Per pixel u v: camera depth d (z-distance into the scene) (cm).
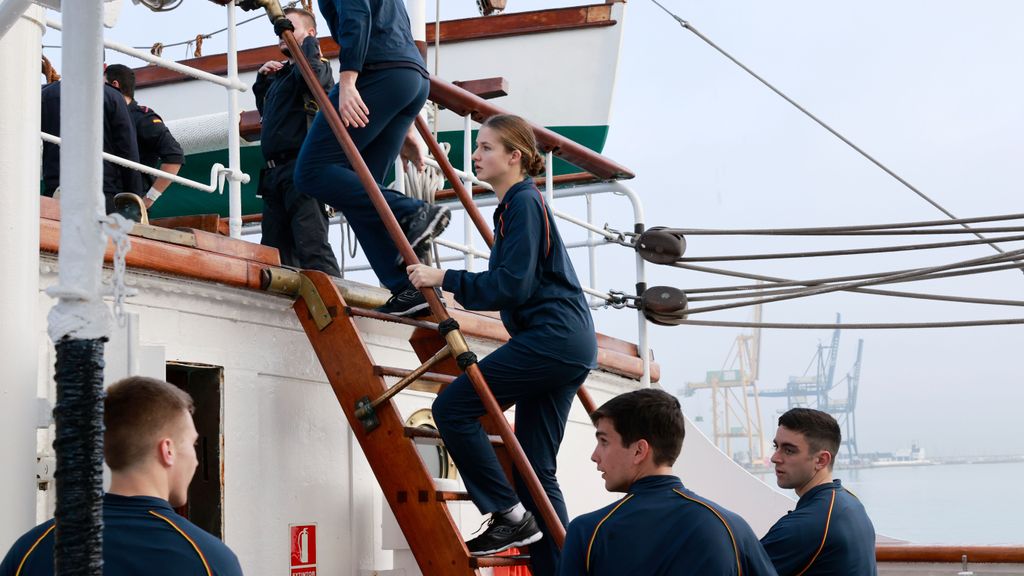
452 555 354
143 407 212
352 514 417
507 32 962
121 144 495
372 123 402
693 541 255
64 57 171
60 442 163
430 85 488
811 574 333
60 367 166
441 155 448
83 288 167
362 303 420
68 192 169
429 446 478
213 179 412
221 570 204
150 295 342
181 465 217
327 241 467
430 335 451
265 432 381
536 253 347
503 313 365
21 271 271
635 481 273
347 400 378
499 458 386
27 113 278
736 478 720
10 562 206
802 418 360
